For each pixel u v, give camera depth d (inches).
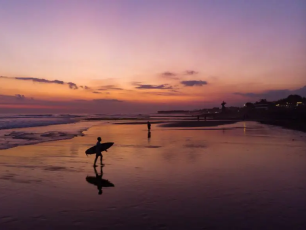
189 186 383.6
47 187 387.9
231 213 281.4
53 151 733.9
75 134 1307.8
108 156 647.1
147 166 527.5
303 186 382.0
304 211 286.8
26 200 331.3
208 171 479.2
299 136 1147.9
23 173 476.7
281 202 315.0
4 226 254.7
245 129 1624.0
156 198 332.2
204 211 287.6
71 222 263.0
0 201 328.2
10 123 2386.8
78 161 588.1
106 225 254.8
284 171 476.4
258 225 252.2
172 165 535.5
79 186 391.9
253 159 597.0
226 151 719.1
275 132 1376.7
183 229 244.7
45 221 266.1
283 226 250.1
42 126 2027.6
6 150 752.3
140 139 1049.5
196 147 800.9
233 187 377.4
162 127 1897.1
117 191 364.2
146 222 260.7
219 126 1983.3
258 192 353.7
